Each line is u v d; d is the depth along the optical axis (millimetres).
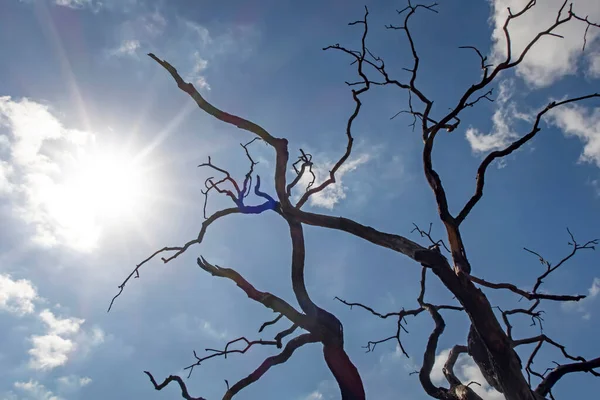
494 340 8578
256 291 10078
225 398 9539
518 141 9289
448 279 8719
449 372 11578
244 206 9945
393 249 9523
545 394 10648
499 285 9375
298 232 10055
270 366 9828
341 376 9953
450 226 9438
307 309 9961
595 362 10617
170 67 9711
